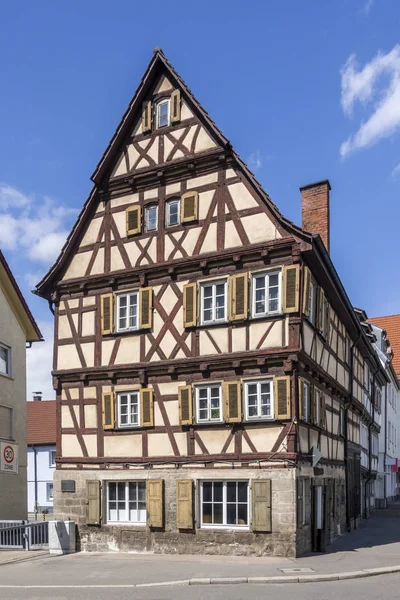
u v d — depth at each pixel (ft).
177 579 39.19
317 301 54.75
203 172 55.26
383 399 124.67
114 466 54.85
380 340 120.37
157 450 53.21
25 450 74.38
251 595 33.96
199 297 53.42
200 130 55.93
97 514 54.49
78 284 59.72
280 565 43.62
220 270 52.95
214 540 49.42
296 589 35.78
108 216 59.82
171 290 55.06
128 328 56.54
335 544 57.36
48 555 51.83
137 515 53.88
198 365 52.11
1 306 73.15
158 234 56.54
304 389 51.55
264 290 50.93
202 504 50.80
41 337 78.54
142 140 59.06
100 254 59.47
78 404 57.93
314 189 69.26
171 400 53.42
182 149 56.49
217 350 51.67
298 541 47.55
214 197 54.24
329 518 59.57
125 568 44.09
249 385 50.37
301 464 49.26
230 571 41.52
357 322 73.15
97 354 57.72
